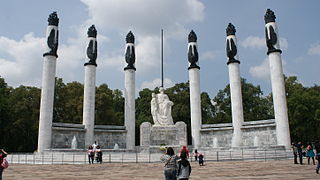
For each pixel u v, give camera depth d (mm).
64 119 55250
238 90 38250
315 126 52125
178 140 37906
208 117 65375
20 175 17359
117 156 28344
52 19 37000
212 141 39219
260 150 29297
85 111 37812
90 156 24484
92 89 38469
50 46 36156
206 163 23719
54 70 36000
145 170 19281
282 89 35094
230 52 39375
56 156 28391
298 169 18156
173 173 9641
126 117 40156
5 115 48750
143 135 37969
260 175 15609
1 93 51375
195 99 40344
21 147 51688
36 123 50500
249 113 61969
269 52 36469
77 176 16641
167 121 39062
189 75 41500
